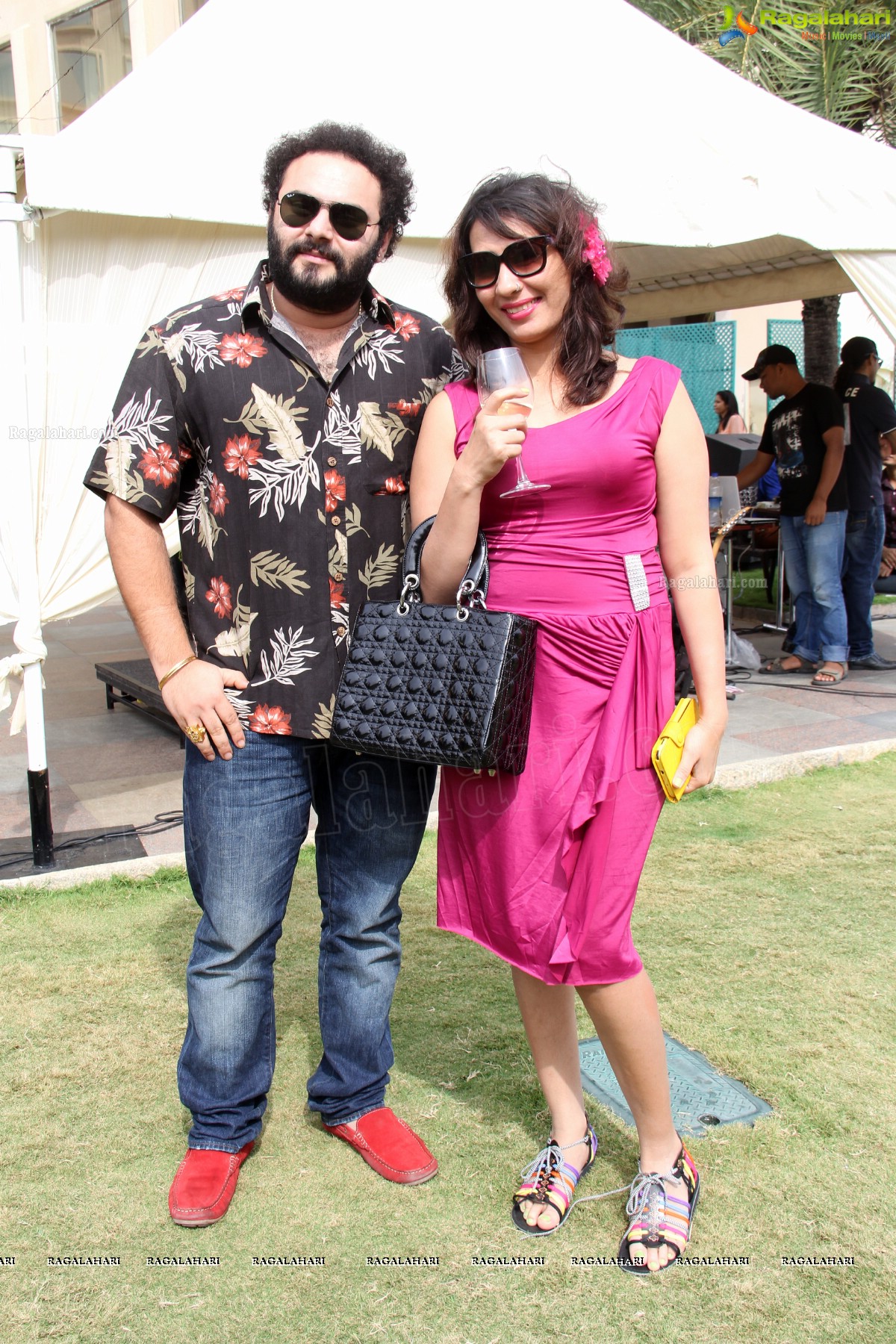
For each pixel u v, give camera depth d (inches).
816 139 185.5
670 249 294.5
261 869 79.0
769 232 177.3
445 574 71.6
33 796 141.3
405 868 83.6
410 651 70.7
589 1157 83.0
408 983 113.8
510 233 68.0
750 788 176.2
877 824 159.3
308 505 75.3
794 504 248.8
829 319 353.1
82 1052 99.9
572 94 169.0
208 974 80.3
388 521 78.4
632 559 72.2
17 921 128.3
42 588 141.2
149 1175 83.7
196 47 146.8
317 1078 88.0
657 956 118.2
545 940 73.3
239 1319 69.4
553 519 71.6
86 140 135.9
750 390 617.0
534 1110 91.5
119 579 75.2
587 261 68.8
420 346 78.8
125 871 141.7
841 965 116.0
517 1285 72.1
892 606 352.8
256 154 145.6
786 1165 83.5
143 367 73.9
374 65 156.3
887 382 578.9
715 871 142.3
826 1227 76.9
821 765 186.2
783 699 231.1
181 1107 92.0
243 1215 79.5
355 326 76.7
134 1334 68.2
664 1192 76.3
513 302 69.4
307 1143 88.5
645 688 72.1
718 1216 78.0
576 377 70.2
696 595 73.8
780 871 141.9
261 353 74.2
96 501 143.7
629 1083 76.2
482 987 112.9
